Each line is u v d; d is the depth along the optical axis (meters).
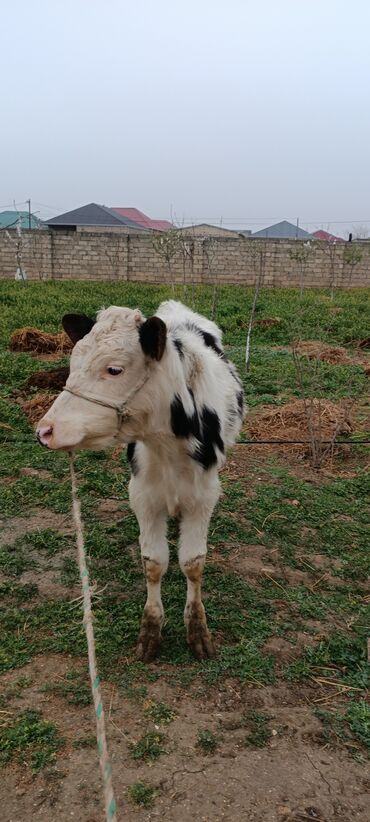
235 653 1.93
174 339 1.83
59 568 2.35
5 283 12.47
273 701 1.76
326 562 2.50
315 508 2.93
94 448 1.65
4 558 2.38
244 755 1.55
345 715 1.72
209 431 1.85
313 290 14.16
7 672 1.82
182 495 1.87
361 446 3.78
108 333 1.58
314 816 1.40
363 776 1.52
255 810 1.40
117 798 1.42
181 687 1.79
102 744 1.15
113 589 2.24
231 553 2.52
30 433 3.73
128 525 2.68
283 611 2.17
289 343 6.75
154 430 1.68
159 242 11.84
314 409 4.13
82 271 15.27
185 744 1.58
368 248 15.66
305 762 1.55
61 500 2.87
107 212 28.44
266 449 3.70
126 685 1.78
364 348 6.98
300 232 33.38
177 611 2.13
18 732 1.58
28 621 2.04
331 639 2.02
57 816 1.37
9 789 1.43
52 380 4.60
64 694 1.73
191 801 1.42
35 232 14.85
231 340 6.88
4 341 6.19
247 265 15.41
